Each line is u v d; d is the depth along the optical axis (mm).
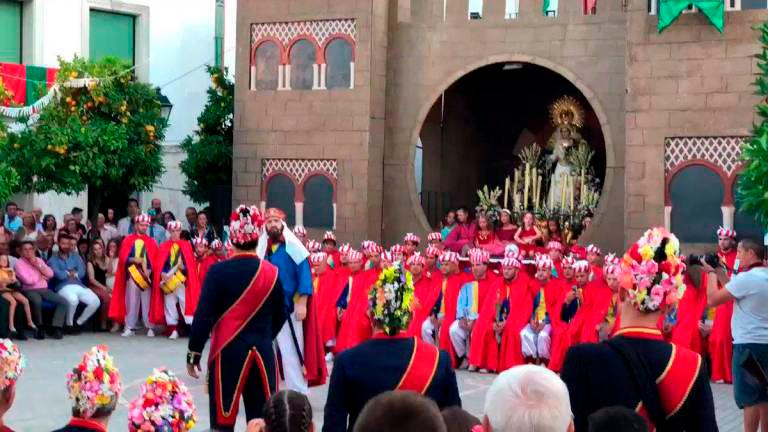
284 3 34875
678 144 30484
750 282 14648
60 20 44531
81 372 9406
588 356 9023
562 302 24734
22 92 38906
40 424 18438
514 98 38656
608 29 32750
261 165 35219
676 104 30359
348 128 34188
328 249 29156
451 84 34312
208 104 41031
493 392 6812
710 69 30078
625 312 9297
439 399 10234
